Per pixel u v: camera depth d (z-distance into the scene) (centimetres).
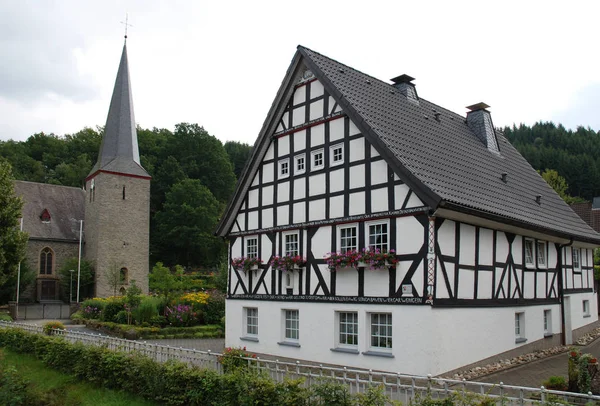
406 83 2027
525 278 1766
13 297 4012
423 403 805
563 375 1444
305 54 1723
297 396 924
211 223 6172
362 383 992
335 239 1588
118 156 4812
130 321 2542
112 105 4959
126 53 5053
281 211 1802
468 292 1462
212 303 2634
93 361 1388
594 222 3338
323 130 1677
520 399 787
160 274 2836
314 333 1614
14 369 1509
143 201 4875
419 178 1358
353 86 1723
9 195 2652
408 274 1377
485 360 1509
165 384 1172
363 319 1471
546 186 2378
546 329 1930
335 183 1611
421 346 1323
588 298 2306
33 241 4653
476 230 1526
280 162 1831
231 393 1034
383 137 1484
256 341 1838
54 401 1343
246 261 1881
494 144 2258
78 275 4438
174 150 7119
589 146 9562
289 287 1728
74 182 7012
